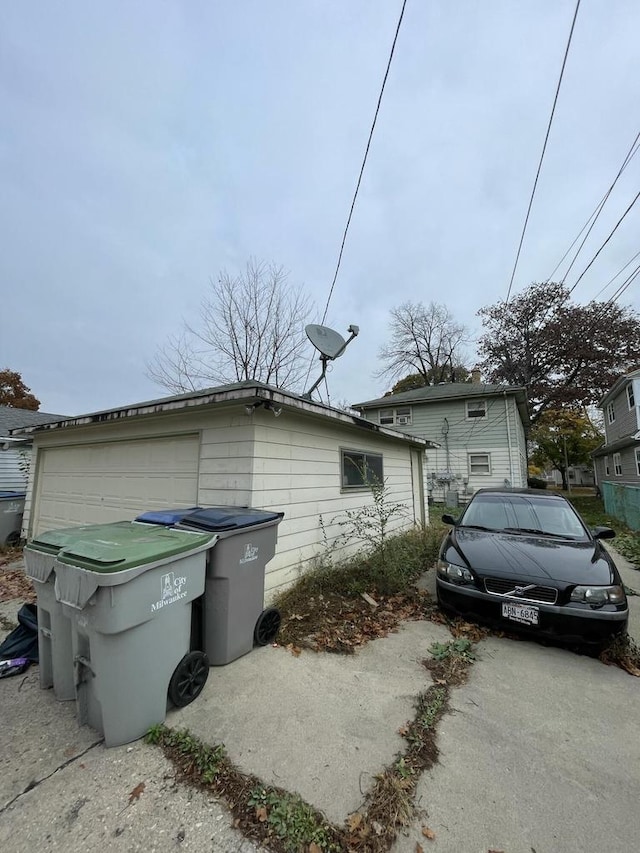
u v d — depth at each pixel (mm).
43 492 7531
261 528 3279
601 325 21469
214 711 2432
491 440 17641
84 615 2115
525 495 5145
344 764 2018
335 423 5816
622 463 18219
